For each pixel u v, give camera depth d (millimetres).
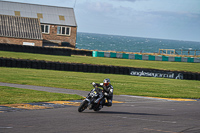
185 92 42156
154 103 29922
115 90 38281
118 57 105625
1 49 91562
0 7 130125
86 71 65312
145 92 38656
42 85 38375
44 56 84250
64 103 25641
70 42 132500
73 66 64750
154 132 15992
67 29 132000
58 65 64250
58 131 14867
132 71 67688
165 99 33844
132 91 38594
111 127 16703
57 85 39281
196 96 38188
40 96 28312
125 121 18922
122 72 67188
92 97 21484
